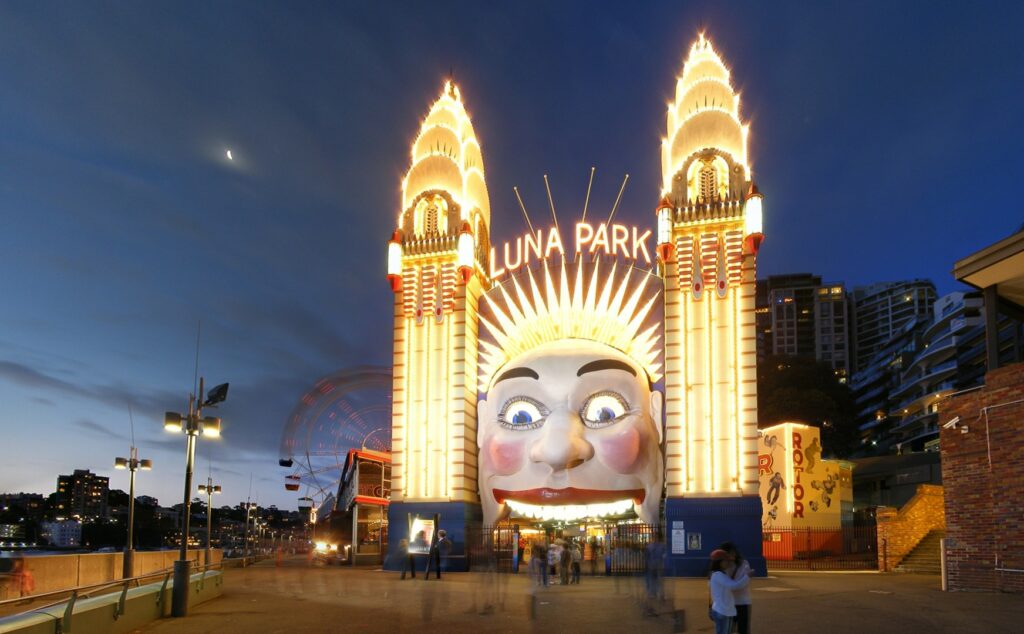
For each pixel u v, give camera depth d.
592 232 40.50
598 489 35.91
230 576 37.72
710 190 37.03
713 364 35.50
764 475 50.03
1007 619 18.27
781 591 25.75
